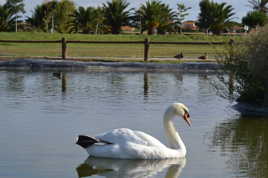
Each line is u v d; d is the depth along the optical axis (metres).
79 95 15.00
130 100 14.16
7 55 29.20
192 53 33.59
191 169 7.74
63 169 7.61
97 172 7.49
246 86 13.41
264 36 12.73
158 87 17.27
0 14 65.62
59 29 68.75
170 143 8.55
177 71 23.58
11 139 9.36
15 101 13.72
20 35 50.59
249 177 7.40
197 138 9.80
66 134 9.80
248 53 12.98
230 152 8.79
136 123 10.93
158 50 36.41
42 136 9.60
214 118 11.88
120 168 7.69
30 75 20.88
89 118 11.41
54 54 31.02
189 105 13.62
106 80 19.22
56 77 20.14
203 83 18.56
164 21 69.25
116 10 68.00
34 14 69.25
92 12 68.25
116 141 8.19
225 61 13.75
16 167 7.66
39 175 7.30
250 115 12.42
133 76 20.95
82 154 8.40
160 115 11.88
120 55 30.95
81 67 23.94
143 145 8.16
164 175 7.42
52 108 12.66
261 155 8.61
